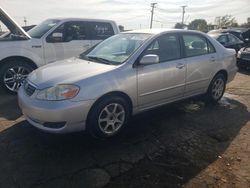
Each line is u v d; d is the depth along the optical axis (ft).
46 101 11.49
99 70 12.62
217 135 13.60
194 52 16.65
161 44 14.87
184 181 9.76
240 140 13.12
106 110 12.51
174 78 15.19
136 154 11.55
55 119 11.31
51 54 21.97
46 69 13.84
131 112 13.79
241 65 31.94
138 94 13.58
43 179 9.71
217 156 11.56
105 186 9.39
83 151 11.68
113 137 13.08
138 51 13.76
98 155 11.39
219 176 10.12
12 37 20.48
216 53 17.98
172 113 16.48
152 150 11.93
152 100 14.44
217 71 18.02
